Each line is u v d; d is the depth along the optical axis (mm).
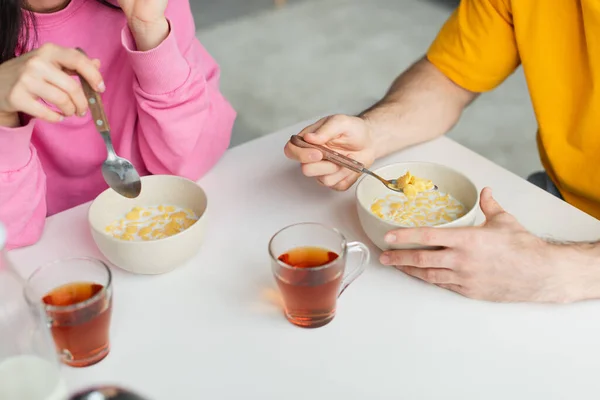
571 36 1326
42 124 1360
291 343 917
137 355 907
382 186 1153
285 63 3566
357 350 901
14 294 758
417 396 834
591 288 961
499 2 1396
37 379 765
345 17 4047
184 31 1397
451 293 994
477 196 1065
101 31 1366
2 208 1086
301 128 1455
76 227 1177
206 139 1324
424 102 1430
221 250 1095
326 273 881
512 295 965
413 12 4055
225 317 964
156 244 985
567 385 842
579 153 1386
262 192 1241
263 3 4301
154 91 1246
